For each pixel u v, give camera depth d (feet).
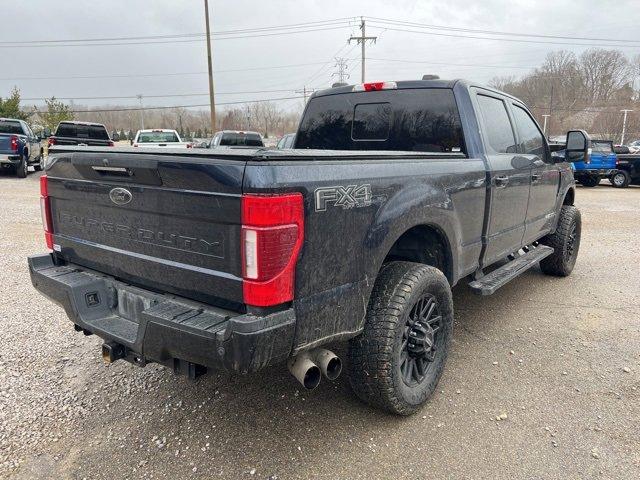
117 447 8.81
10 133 58.95
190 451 8.71
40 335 13.26
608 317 15.20
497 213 12.69
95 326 8.65
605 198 51.39
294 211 6.86
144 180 7.76
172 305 7.80
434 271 9.75
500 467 8.36
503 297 17.11
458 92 12.26
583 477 8.12
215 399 10.35
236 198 6.67
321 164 7.43
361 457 8.59
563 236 18.58
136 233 8.29
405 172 9.13
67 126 59.31
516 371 11.70
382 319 8.87
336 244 7.61
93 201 8.93
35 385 10.78
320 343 7.68
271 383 11.01
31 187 47.37
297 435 9.16
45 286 9.64
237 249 6.86
